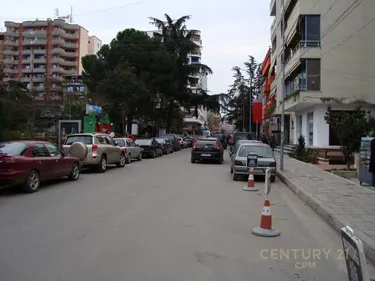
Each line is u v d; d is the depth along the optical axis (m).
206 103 54.03
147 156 28.05
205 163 23.44
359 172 13.14
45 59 95.88
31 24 97.06
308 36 25.80
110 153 17.92
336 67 25.44
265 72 55.41
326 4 25.62
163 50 46.03
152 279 4.59
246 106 73.50
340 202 9.47
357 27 25.45
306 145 28.70
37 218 7.78
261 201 10.41
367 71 25.30
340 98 25.31
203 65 51.31
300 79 27.55
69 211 8.51
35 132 27.81
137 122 50.94
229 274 4.84
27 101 36.25
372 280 4.80
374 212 8.27
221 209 9.05
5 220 7.59
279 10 37.91
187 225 7.35
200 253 5.64
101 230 6.85
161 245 6.00
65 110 35.72
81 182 13.58
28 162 10.87
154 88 45.91
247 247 6.04
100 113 32.84
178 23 50.38
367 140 12.66
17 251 5.60
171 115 53.09
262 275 4.85
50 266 4.98
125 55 44.44
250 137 33.09
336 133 18.52
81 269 4.89
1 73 32.56
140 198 10.30
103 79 41.66
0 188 11.79
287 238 6.66
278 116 42.72
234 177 14.91
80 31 99.44
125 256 5.43
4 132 24.23
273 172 14.54
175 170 18.52
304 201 10.65
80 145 15.62
